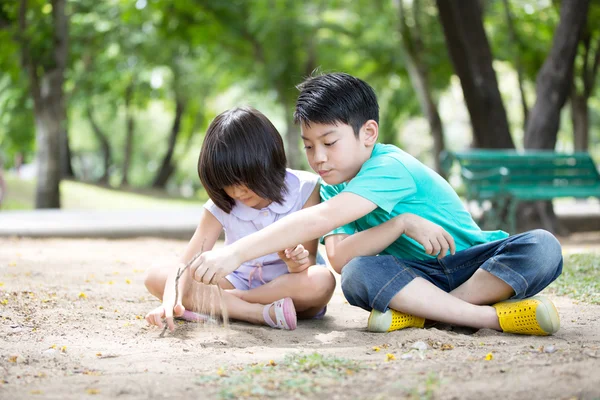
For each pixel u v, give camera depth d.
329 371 2.24
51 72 12.73
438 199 3.12
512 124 25.14
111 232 8.35
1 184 11.60
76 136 30.48
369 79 18.20
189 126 27.30
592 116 26.50
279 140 3.06
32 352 2.62
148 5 14.80
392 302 2.96
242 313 3.21
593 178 8.72
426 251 2.90
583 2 8.72
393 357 2.46
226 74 20.50
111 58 18.28
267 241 2.77
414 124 32.44
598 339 2.78
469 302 3.03
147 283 3.32
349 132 2.88
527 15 14.30
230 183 2.96
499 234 3.27
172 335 2.96
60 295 3.79
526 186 8.38
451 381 2.09
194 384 2.16
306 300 3.24
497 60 14.85
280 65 16.38
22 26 11.98
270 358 2.54
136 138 32.62
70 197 18.28
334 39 16.73
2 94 17.23
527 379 2.07
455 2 8.83
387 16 15.59
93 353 2.64
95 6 15.88
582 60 14.84
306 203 3.24
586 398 1.91
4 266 4.93
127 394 2.06
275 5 16.02
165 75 22.39
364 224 3.15
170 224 9.19
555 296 3.92
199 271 2.73
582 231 10.09
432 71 14.98
